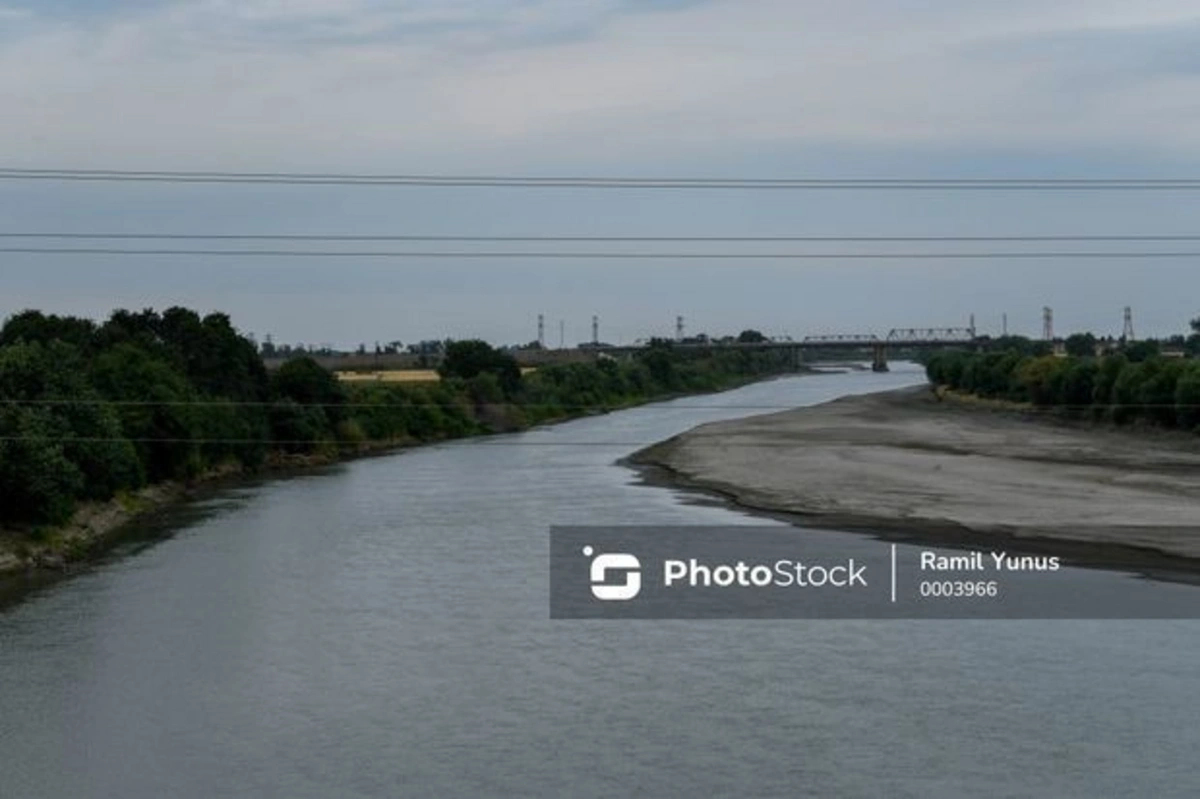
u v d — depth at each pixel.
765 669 32.25
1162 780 25.02
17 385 55.56
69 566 47.00
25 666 33.44
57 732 28.59
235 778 25.95
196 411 71.00
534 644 34.81
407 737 28.00
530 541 50.03
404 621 37.38
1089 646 33.75
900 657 33.03
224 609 39.28
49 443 51.00
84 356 71.31
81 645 35.34
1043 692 30.11
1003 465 72.44
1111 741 26.98
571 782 25.41
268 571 45.06
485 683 31.53
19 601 40.81
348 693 30.94
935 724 28.11
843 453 80.25
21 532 49.03
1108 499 57.56
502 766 26.28
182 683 31.84
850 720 28.47
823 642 34.53
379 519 57.00
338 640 35.47
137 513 60.22
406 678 32.00
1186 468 70.31
